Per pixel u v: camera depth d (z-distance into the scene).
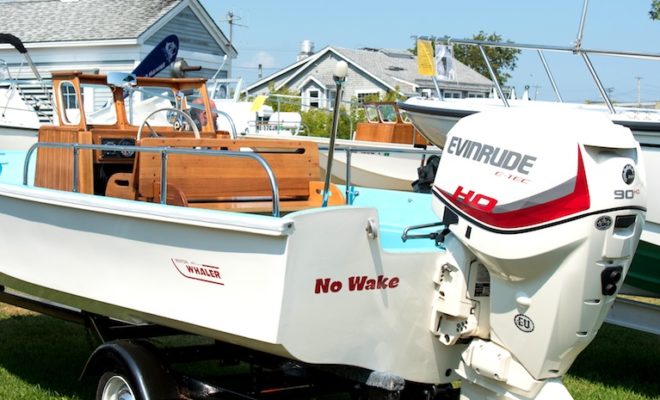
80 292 4.35
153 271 3.89
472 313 3.73
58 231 4.40
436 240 3.99
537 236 3.38
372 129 13.32
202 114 6.40
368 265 3.55
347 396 5.31
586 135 3.39
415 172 10.81
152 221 3.78
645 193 3.57
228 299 3.55
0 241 4.89
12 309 7.38
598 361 6.75
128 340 4.23
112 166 5.31
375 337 3.66
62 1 23.66
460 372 3.86
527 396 3.61
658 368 6.58
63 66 21.83
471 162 3.67
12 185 4.64
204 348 4.33
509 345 3.60
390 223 5.36
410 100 8.74
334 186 5.36
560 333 3.46
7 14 23.50
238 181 4.83
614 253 3.41
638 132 6.16
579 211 3.33
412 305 3.75
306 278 3.38
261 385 4.28
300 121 18.97
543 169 3.40
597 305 3.47
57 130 5.49
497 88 8.09
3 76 17.02
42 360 5.91
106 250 4.12
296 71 34.16
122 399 4.19
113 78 5.75
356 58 33.38
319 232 3.37
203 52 23.45
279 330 3.35
